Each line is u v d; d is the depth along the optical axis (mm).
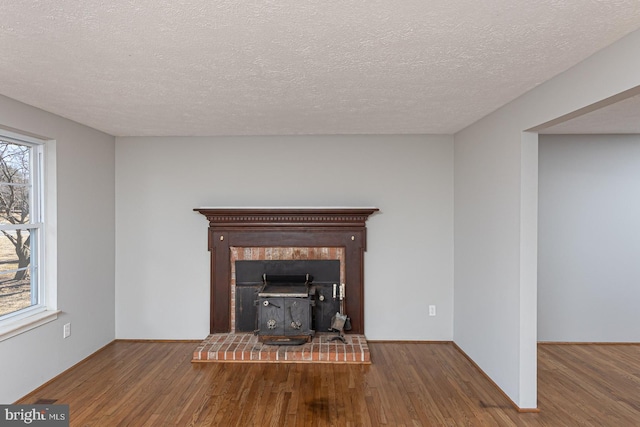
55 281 3873
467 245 4504
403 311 5023
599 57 2320
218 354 4375
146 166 5023
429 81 2869
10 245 3529
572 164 4961
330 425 3078
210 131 4691
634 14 1865
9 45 2205
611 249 4973
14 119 3324
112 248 4938
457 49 2283
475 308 4266
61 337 3953
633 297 4973
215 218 4887
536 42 2191
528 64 2531
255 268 4988
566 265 4988
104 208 4758
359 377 3975
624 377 4000
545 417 3223
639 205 4957
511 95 3242
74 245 4164
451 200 5023
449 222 5027
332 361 4363
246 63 2492
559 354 4648
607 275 4977
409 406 3389
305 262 4984
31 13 1842
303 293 4582
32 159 3766
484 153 4027
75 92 3113
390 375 4027
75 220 4180
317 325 4988
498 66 2564
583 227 4973
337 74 2705
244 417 3189
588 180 4961
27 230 3725
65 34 2070
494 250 3803
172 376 3971
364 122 4230
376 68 2590
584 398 3553
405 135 5012
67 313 4051
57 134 3887
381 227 5023
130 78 2779
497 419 3188
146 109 3650
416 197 5031
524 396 3305
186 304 5027
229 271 4969
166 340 5031
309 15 1865
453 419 3184
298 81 2850
